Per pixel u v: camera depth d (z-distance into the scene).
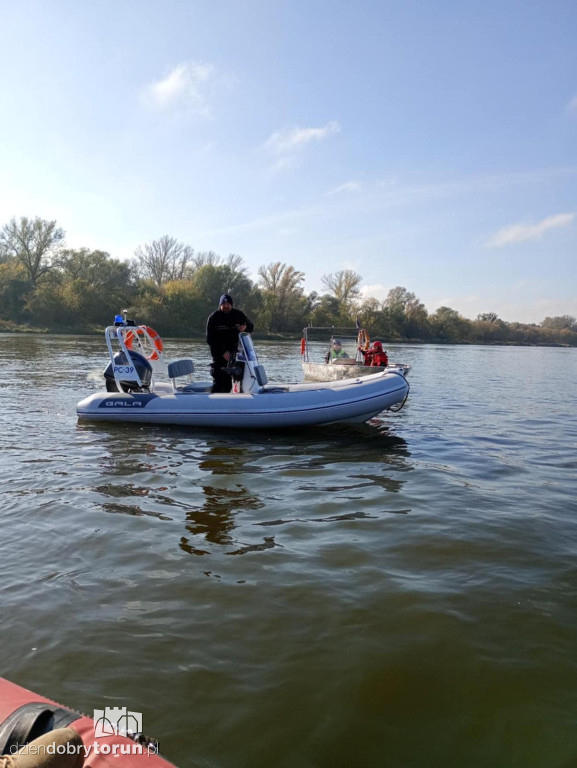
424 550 4.27
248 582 3.69
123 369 8.91
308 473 6.34
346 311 64.12
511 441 8.64
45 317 46.94
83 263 53.88
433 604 3.45
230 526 4.66
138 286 56.97
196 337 53.19
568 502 5.54
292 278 62.78
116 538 4.33
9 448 7.06
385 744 2.37
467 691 2.69
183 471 6.23
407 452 7.59
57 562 3.91
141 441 7.61
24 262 51.91
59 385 13.30
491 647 3.03
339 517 4.95
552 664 2.90
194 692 2.63
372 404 8.52
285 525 4.71
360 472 6.46
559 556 4.21
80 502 5.11
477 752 2.33
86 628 3.11
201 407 8.45
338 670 2.81
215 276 59.03
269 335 57.28
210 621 3.22
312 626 3.19
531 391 16.64
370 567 3.95
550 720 2.52
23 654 2.87
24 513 4.80
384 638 3.09
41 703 1.94
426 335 72.62
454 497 5.60
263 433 8.40
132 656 2.88
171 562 3.95
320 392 8.48
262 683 2.71
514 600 3.52
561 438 9.02
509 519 4.98
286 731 2.42
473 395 15.05
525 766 2.27
